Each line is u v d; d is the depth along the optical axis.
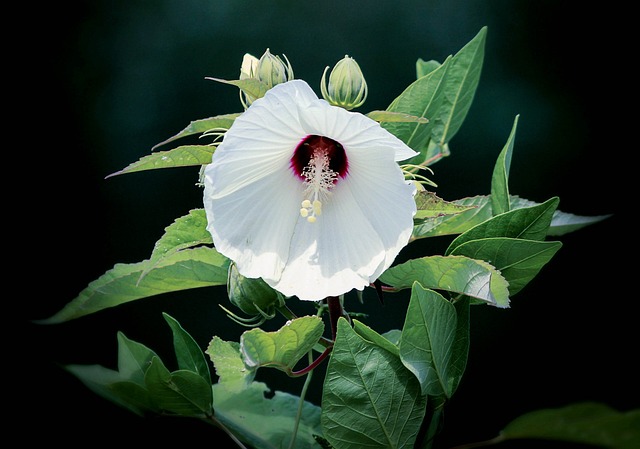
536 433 0.66
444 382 0.75
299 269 0.75
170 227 0.75
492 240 0.76
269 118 0.72
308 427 0.87
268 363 0.74
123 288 0.81
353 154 0.74
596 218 0.88
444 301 0.74
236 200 0.75
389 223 0.74
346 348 0.73
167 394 0.79
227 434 0.85
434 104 0.83
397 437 0.74
